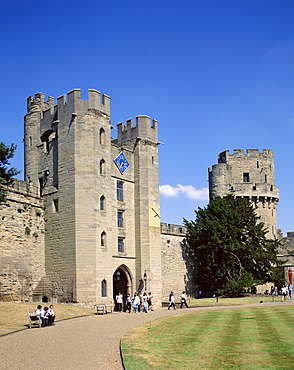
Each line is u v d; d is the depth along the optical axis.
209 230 52.81
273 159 69.69
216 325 22.64
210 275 53.59
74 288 36.16
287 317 25.55
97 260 36.81
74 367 14.20
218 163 69.25
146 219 44.16
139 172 44.97
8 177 29.08
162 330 21.50
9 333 20.91
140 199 44.47
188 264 54.19
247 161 67.75
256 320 24.39
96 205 37.75
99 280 36.66
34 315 23.31
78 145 38.31
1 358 15.45
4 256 35.31
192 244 55.47
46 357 15.67
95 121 38.94
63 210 38.34
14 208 36.91
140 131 45.78
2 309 27.66
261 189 65.62
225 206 54.81
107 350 16.91
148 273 43.00
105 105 40.31
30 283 37.50
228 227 52.09
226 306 38.12
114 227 41.41
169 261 51.06
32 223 38.59
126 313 34.59
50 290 37.47
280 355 14.73
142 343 17.80
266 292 56.75
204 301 44.09
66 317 28.73
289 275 58.72
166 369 13.40
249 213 54.22
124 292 43.00
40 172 41.97
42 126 42.62
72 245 37.06
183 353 15.54
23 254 37.19
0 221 35.38
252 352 15.30
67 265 37.16
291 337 18.25
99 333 21.34
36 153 42.62
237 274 50.91
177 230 53.44
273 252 52.78
